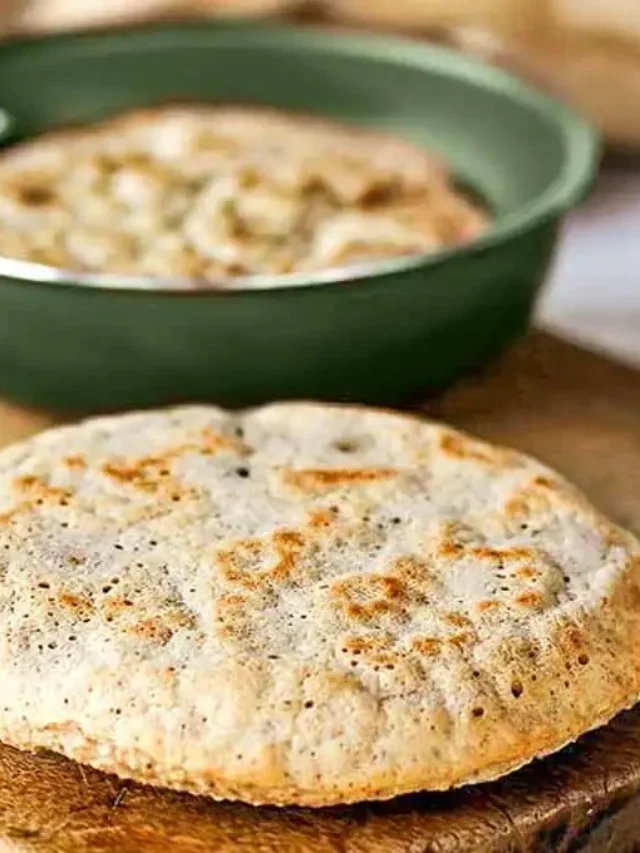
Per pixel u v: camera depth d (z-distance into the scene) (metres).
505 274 0.54
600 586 0.42
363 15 0.92
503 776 0.40
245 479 0.46
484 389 0.58
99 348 0.52
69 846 0.39
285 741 0.39
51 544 0.43
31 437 0.50
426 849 0.39
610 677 0.41
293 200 0.61
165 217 0.61
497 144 0.67
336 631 0.41
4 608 0.41
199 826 0.40
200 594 0.41
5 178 0.62
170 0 0.87
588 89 0.91
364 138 0.68
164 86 0.70
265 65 0.70
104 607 0.41
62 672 0.40
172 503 0.44
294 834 0.40
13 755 0.41
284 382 0.53
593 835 0.41
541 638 0.41
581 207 0.94
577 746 0.42
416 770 0.39
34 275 0.51
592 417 0.56
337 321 0.52
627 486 0.53
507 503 0.45
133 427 0.48
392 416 0.49
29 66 0.68
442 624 0.41
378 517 0.44
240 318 0.51
